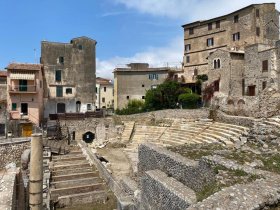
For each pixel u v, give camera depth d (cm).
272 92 3322
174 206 1198
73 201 2219
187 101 5128
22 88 4938
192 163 1334
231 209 782
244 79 4766
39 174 1603
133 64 7106
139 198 1634
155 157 1667
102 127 4984
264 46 4519
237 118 3244
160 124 4556
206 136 3139
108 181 2508
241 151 1603
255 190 894
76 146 4125
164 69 6769
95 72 6212
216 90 5012
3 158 2805
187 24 6612
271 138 1944
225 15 5909
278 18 5691
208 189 1088
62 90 5900
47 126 4828
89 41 6156
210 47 6181
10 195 1126
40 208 1600
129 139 4509
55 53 5869
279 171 1213
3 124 4378
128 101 6794
